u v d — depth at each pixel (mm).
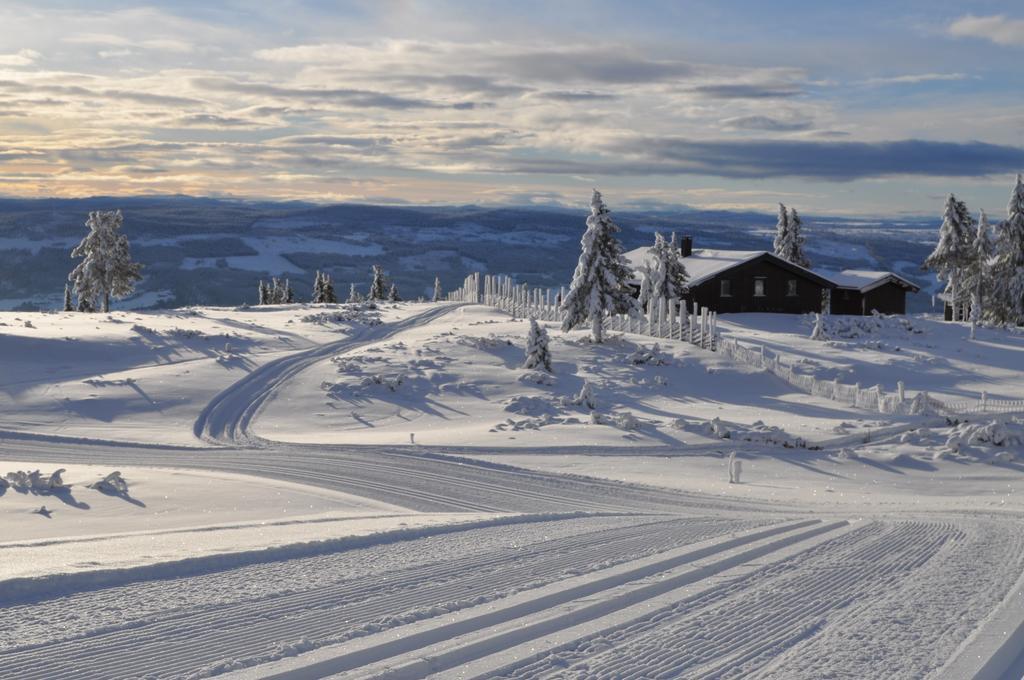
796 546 13094
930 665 7266
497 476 26984
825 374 49250
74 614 8414
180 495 22844
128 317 71375
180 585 9703
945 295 89062
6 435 35344
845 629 8352
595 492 24469
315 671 6957
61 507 21297
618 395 44656
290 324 72125
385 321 79625
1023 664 7488
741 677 7023
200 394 43938
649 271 71000
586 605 9047
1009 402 38875
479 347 54625
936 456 30266
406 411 41875
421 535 13805
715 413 40469
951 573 10984
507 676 7004
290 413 41375
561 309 57531
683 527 15016
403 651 7551
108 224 96438
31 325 60562
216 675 6797
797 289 74875
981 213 86688
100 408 40719
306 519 17016
